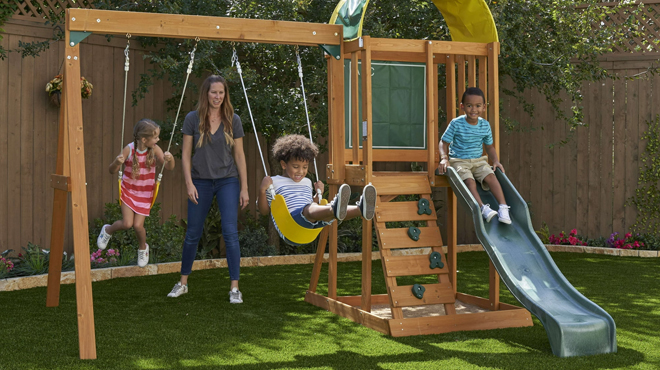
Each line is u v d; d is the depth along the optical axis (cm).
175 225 813
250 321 464
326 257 818
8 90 682
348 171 505
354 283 652
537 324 466
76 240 376
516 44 788
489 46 506
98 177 760
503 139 994
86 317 366
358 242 883
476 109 491
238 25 450
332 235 524
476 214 443
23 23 690
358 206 396
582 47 793
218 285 625
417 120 588
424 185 491
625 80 935
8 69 681
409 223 962
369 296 483
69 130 388
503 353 380
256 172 905
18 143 691
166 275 688
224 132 531
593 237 959
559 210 976
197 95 850
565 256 869
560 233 966
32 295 557
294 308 517
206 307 514
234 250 539
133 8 754
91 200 754
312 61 812
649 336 424
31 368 339
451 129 498
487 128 506
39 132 709
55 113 723
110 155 773
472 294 592
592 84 952
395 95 580
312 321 468
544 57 795
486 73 516
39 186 711
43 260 653
